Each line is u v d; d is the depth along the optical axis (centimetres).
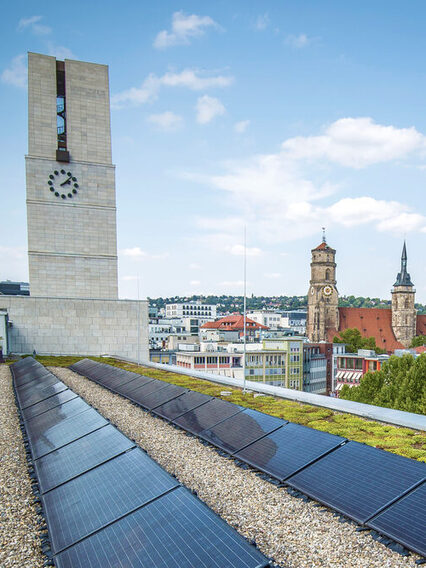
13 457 1831
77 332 7100
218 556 834
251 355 10888
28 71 7656
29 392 3125
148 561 870
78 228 7825
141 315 7475
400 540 985
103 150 8019
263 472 1539
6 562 1046
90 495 1230
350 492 1207
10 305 6781
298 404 2612
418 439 1808
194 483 1477
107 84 8119
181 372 4331
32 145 7612
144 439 2006
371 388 6500
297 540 1091
